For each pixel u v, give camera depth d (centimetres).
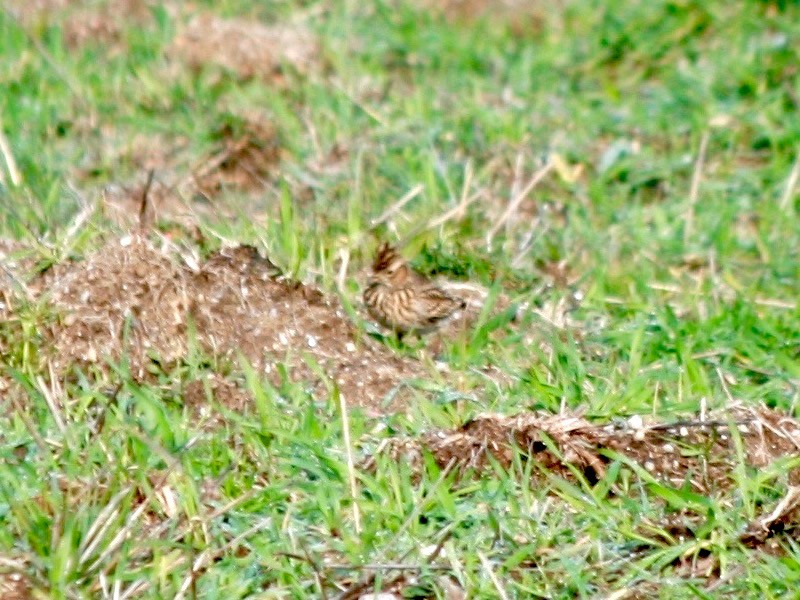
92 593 838
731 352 1132
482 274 1239
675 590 883
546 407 1034
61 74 1507
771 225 1381
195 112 1516
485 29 1831
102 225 1198
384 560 878
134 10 1775
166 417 973
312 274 1177
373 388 1059
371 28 1802
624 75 1708
